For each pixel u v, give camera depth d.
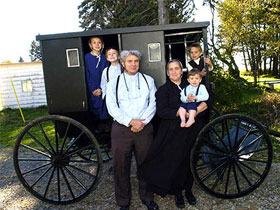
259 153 4.34
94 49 3.15
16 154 2.68
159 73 3.01
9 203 3.21
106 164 4.28
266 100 7.06
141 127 2.58
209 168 3.74
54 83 2.99
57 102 3.01
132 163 4.35
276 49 14.73
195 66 3.55
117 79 2.65
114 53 3.11
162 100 2.62
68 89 2.99
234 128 3.40
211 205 2.83
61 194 3.34
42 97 13.44
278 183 3.23
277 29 13.61
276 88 11.77
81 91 2.99
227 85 6.41
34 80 13.29
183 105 2.61
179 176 2.69
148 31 2.95
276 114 6.04
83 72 2.97
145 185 2.78
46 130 7.69
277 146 4.59
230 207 2.77
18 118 10.24
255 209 2.71
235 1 14.23
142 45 2.97
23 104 13.35
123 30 2.93
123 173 2.71
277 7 10.02
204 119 3.03
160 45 2.97
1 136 7.39
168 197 3.05
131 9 9.77
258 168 3.68
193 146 2.58
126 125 2.57
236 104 6.73
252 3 13.38
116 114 2.57
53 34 2.91
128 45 2.97
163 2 7.69
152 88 2.72
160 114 2.61
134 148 2.75
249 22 13.74
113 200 3.10
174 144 2.64
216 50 6.42
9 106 13.25
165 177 2.65
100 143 3.45
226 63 6.69
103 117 3.26
